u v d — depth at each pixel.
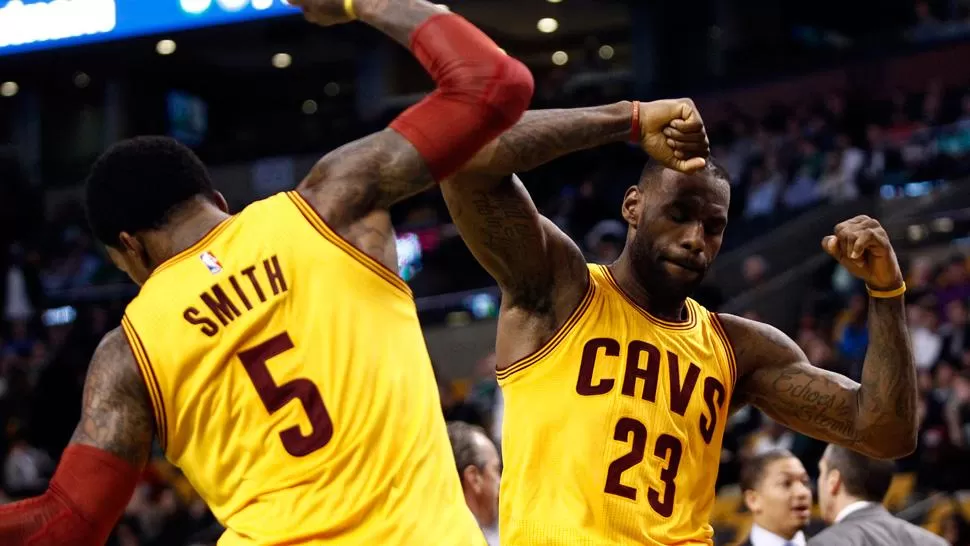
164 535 13.88
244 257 2.74
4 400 17.66
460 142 2.75
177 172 2.83
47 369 16.50
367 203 2.78
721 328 3.77
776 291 16.92
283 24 18.36
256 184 25.38
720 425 3.67
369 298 2.75
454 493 2.80
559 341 3.56
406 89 26.70
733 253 17.97
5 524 2.54
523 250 3.52
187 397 2.68
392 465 2.68
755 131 20.61
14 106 29.09
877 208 17.72
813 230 17.66
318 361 2.69
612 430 3.48
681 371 3.59
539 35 27.75
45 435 16.28
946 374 12.48
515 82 2.74
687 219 3.56
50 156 28.92
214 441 2.69
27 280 20.58
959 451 11.63
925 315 13.91
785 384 3.77
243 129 30.89
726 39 24.22
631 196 3.72
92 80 27.52
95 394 2.66
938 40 21.61
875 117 20.17
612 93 24.47
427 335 18.97
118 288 20.72
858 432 3.67
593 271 3.72
